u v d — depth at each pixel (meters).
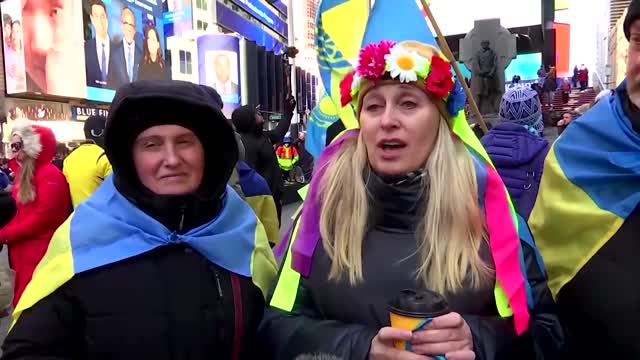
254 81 29.34
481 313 1.44
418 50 1.54
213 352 1.48
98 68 26.11
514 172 3.07
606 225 1.62
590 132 1.72
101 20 26.36
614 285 1.57
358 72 1.54
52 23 22.39
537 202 1.85
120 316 1.40
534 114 3.58
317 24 2.68
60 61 23.00
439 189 1.49
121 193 1.50
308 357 1.41
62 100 24.00
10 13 20.77
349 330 1.42
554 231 1.74
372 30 1.80
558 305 1.72
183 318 1.44
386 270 1.48
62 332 1.41
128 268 1.44
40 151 3.34
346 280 1.51
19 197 3.32
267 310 1.62
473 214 1.49
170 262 1.48
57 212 3.37
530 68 17.36
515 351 1.40
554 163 1.78
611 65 27.30
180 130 1.49
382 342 1.29
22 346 1.38
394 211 1.52
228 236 1.58
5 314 2.96
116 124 1.45
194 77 24.52
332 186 1.59
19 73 20.73
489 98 7.75
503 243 1.48
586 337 1.65
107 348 1.40
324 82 2.67
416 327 1.24
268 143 5.18
